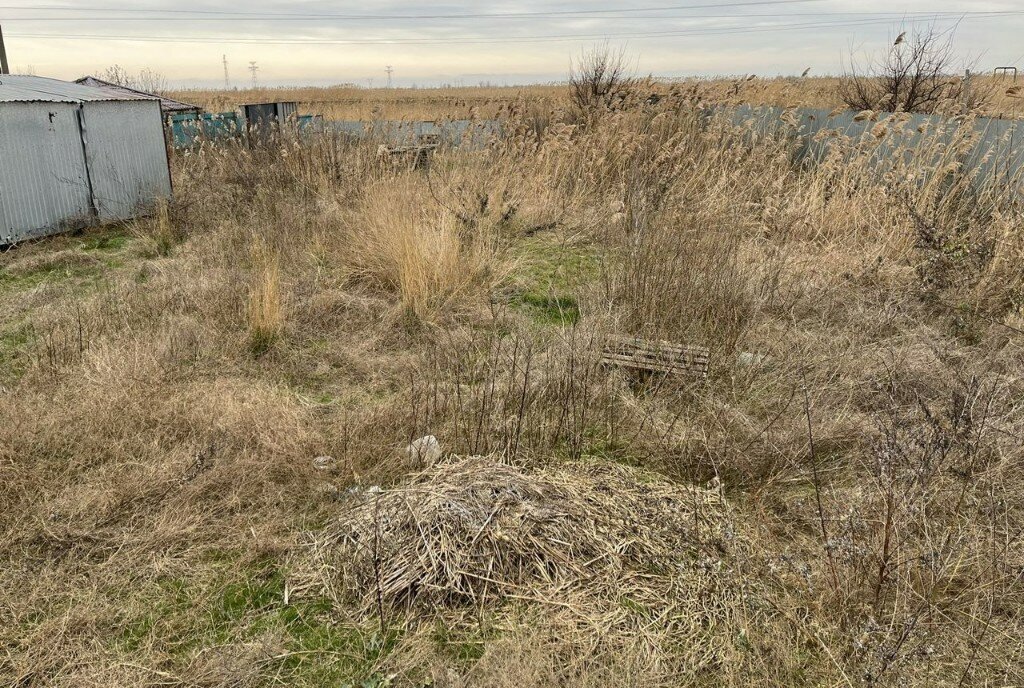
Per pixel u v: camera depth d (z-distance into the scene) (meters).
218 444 3.88
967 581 2.88
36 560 3.08
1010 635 2.64
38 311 5.91
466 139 10.46
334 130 12.45
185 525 3.30
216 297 5.98
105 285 6.56
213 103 27.19
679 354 4.84
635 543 3.14
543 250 7.94
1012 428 3.79
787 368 4.75
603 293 6.08
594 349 4.96
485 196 8.27
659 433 4.11
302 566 3.10
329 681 2.57
